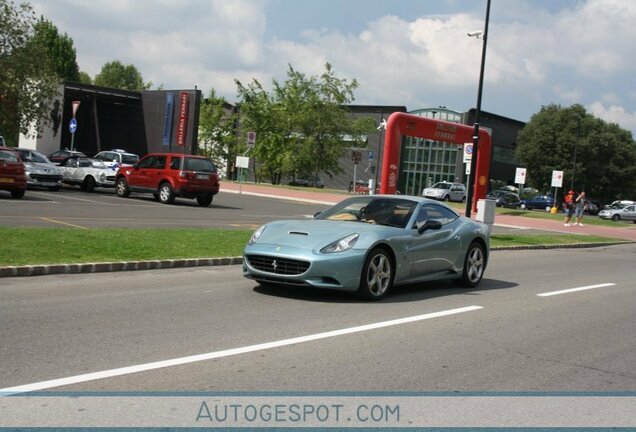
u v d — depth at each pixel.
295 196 39.34
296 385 5.07
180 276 10.32
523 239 21.97
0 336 6.07
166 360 5.55
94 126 62.00
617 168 76.12
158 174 25.16
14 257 9.98
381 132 77.06
